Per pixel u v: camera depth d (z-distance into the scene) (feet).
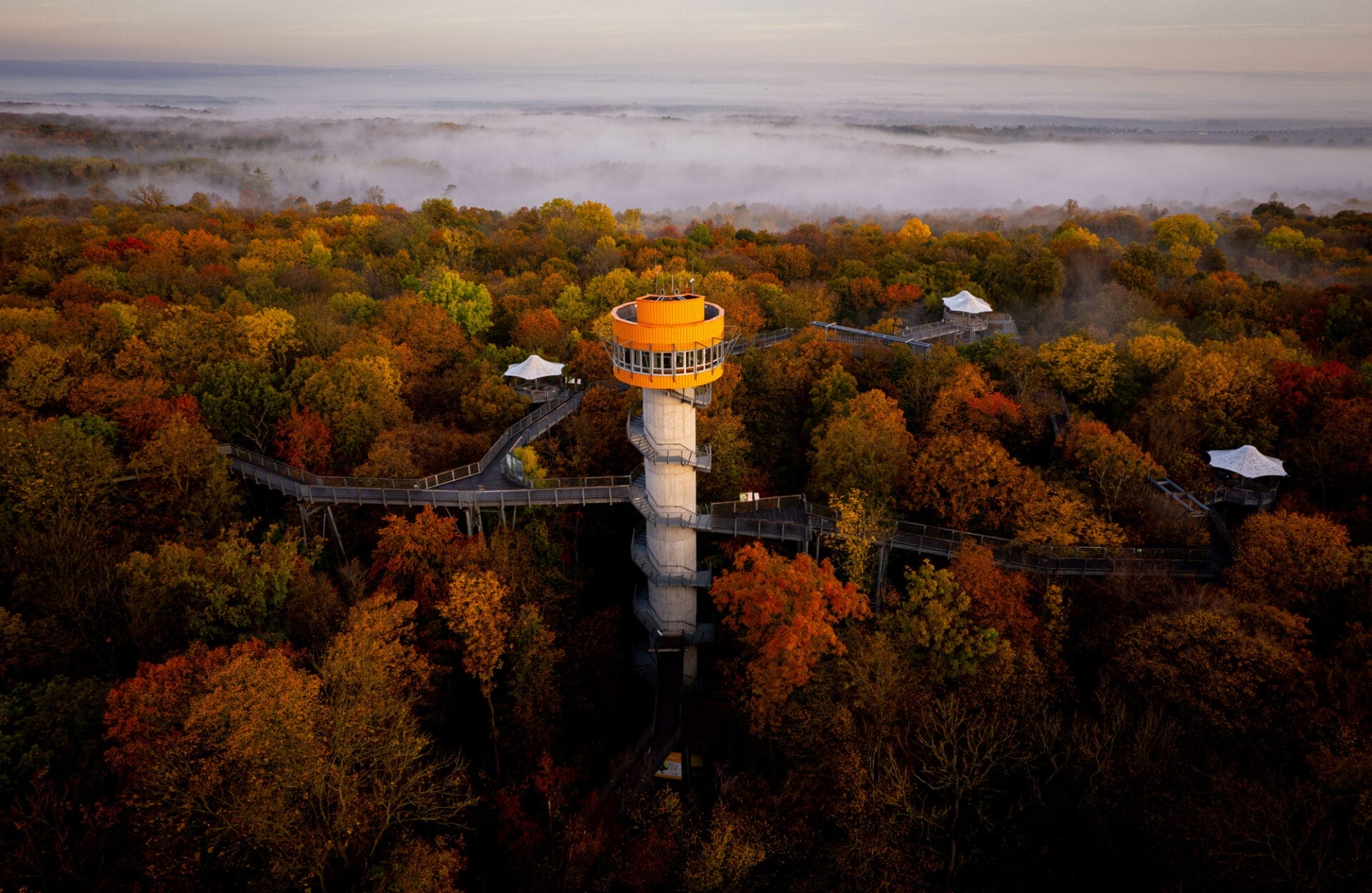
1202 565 165.58
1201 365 205.26
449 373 241.96
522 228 473.67
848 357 230.68
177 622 152.15
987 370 230.89
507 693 162.71
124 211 488.02
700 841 132.77
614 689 180.34
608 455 212.64
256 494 221.05
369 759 125.90
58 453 176.76
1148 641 137.18
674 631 186.70
